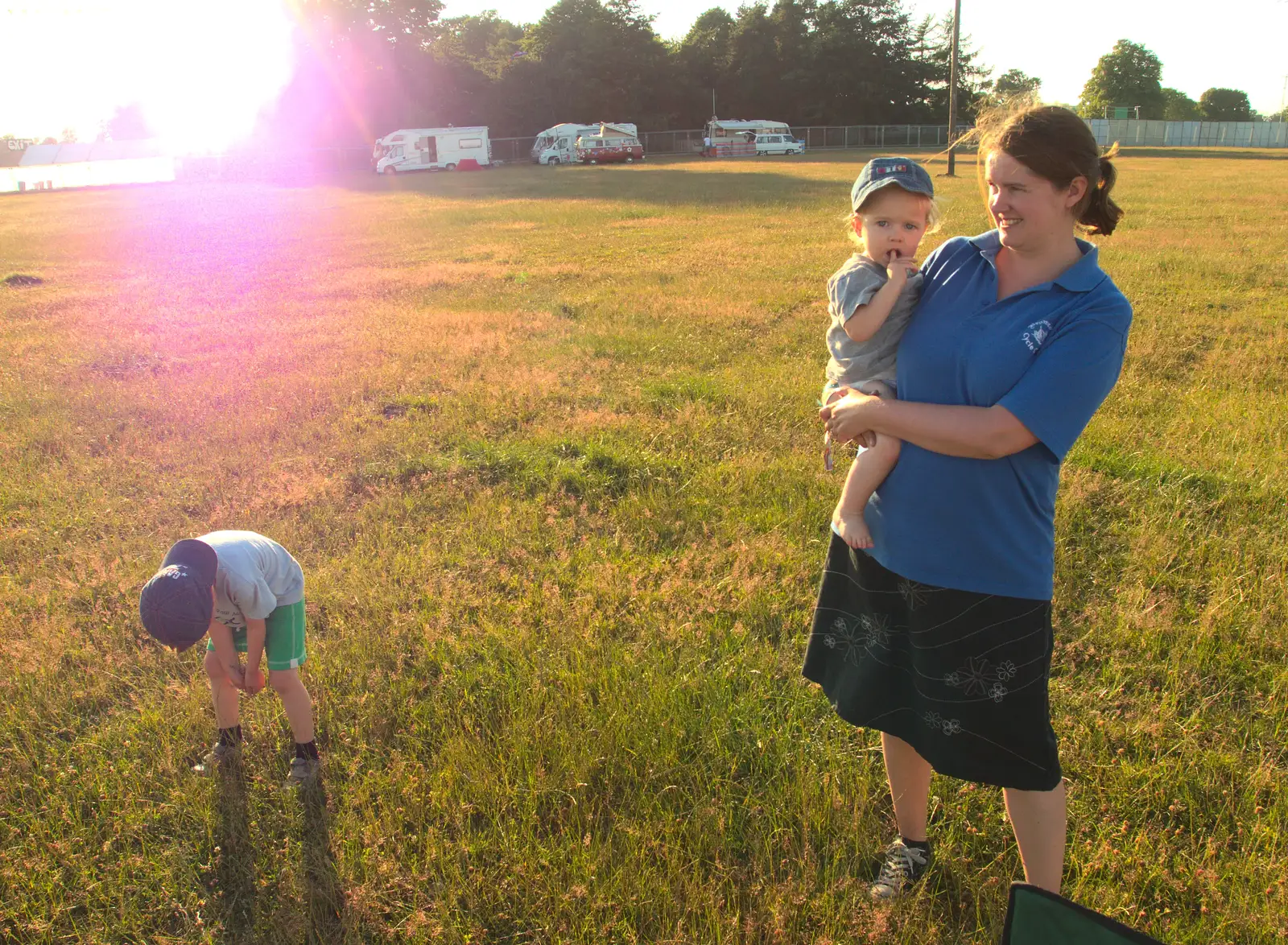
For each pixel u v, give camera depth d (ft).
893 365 7.61
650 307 33.88
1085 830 8.95
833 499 16.28
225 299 39.24
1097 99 288.51
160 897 8.64
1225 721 10.48
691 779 9.72
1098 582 13.56
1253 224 52.19
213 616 8.62
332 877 8.68
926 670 7.34
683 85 239.50
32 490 17.87
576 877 8.48
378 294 39.34
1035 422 6.51
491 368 25.86
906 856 8.43
